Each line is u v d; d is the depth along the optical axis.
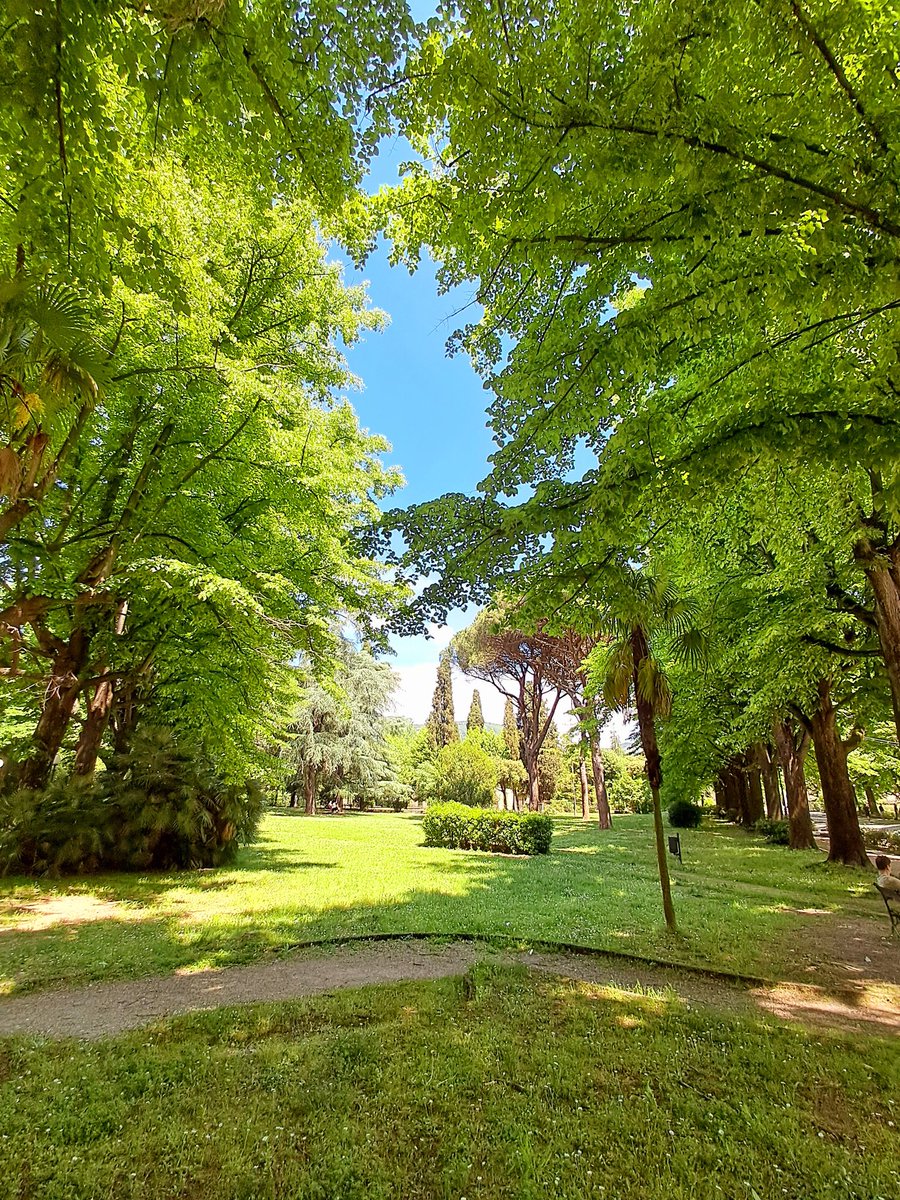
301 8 3.22
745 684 15.12
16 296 4.16
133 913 8.05
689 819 27.84
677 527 7.27
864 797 36.00
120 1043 4.02
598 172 3.40
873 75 3.22
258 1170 2.78
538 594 5.68
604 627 6.90
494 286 5.52
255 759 13.85
